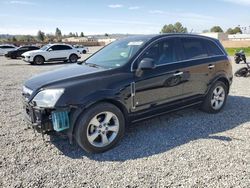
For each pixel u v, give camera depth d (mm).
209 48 5711
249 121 5383
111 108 4051
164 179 3271
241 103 6734
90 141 3922
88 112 3852
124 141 4426
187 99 5191
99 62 4875
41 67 17688
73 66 4941
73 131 3875
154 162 3701
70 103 3742
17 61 23688
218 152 3973
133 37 5301
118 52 4883
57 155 3943
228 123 5262
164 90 4730
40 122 3781
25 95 4172
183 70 4980
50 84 3879
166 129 4945
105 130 4055
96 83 3994
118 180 3268
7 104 6883
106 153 4012
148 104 4539
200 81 5359
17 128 5055
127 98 4234
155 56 4699
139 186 3141
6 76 12555
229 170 3461
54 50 21141
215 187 3102
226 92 6047
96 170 3512
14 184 3197
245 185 3135
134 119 4449
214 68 5609
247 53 27984
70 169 3537
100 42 66000
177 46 5074
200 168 3516
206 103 5664
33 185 3180
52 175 3391
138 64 4438
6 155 3936
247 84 9453
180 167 3549
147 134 4715
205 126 5090
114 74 4203
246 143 4297
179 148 4133
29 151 4070
